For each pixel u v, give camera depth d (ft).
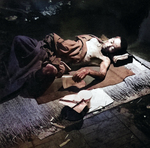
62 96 11.29
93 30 17.78
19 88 11.39
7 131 9.50
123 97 11.61
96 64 13.34
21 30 17.12
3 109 10.47
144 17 15.81
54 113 10.44
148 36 16.05
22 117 10.11
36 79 11.55
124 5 17.40
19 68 11.54
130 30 17.25
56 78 11.89
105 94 11.53
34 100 11.03
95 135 9.50
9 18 18.30
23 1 20.54
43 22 18.39
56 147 8.96
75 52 12.67
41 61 11.87
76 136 9.44
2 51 13.80
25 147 8.94
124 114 10.61
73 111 10.51
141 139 9.35
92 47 13.19
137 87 12.25
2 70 12.30
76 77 11.68
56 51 12.45
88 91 11.08
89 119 10.27
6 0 19.99
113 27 17.98
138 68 13.43
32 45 11.88
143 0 15.49
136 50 15.62
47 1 21.03
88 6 20.35
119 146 9.02
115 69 13.35
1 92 11.28
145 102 11.37
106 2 19.44
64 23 18.51
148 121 10.26
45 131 9.66
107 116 10.46
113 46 13.33
